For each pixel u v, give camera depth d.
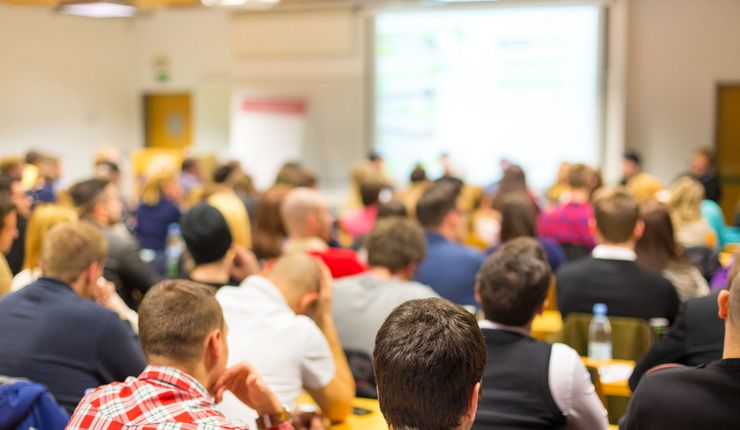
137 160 11.47
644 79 9.91
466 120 10.30
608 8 9.62
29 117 11.70
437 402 1.28
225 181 6.67
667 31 9.80
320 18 10.66
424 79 10.40
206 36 12.41
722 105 9.77
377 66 10.58
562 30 9.81
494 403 2.03
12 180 4.91
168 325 1.72
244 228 4.90
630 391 2.63
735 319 1.62
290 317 2.41
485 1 9.97
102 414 1.61
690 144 9.84
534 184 10.08
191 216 3.06
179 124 12.96
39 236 3.69
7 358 2.32
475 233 6.52
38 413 1.92
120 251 4.28
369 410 2.64
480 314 3.69
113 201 4.43
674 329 2.50
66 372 2.33
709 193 8.48
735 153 9.78
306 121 10.91
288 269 2.54
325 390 2.41
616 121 9.70
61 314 2.38
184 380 1.69
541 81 9.95
